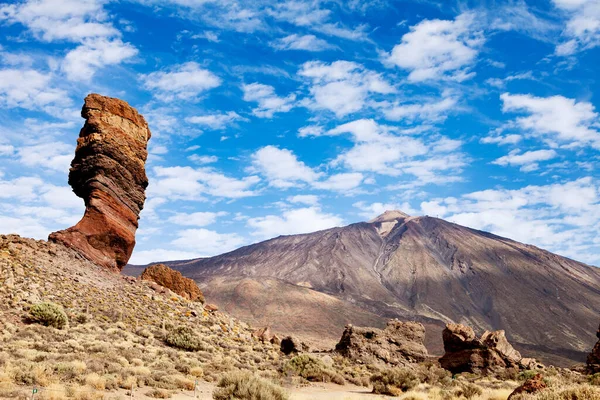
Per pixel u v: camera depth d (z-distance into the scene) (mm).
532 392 20312
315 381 42031
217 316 65625
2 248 52469
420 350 63969
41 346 33312
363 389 40469
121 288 57844
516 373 55406
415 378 39156
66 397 21500
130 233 63562
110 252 61656
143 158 65812
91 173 61250
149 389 26859
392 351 62844
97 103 63281
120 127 63688
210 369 38219
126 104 65188
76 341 37031
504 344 60438
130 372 29516
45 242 57531
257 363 47625
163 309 57656
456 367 59812
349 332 63781
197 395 27453
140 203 65625
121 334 44594
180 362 37250
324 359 52969
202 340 50406
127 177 63656
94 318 47281
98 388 24516
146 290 61281
